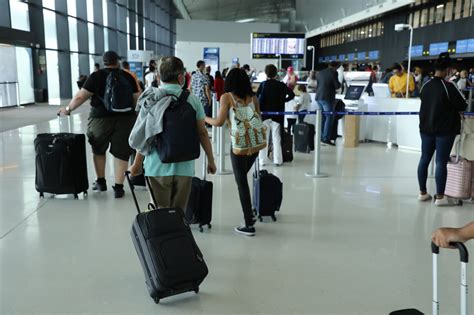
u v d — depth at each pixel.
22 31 16.03
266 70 6.87
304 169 6.82
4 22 15.49
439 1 19.27
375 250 3.68
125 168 5.05
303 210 4.75
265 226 4.23
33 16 17.25
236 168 3.90
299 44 15.45
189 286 2.73
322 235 4.01
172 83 2.98
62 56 18.88
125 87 4.84
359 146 9.16
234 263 3.38
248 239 3.89
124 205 4.79
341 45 31.05
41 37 17.61
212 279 3.12
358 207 4.88
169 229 2.73
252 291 2.95
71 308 2.71
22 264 3.31
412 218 4.53
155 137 2.93
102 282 3.04
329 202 5.06
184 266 2.68
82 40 19.89
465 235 1.59
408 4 19.70
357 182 6.02
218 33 34.31
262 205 4.32
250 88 3.85
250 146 3.80
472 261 3.42
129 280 3.08
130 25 25.97
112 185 5.62
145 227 2.71
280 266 3.35
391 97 9.57
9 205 4.76
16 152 7.68
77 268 3.25
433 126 4.80
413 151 8.52
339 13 28.50
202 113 3.07
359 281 3.12
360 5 24.81
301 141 8.31
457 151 5.32
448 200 5.10
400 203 5.05
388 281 3.12
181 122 2.88
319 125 6.26
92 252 3.54
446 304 2.81
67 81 19.14
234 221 4.37
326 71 9.02
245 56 32.19
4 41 14.73
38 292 2.89
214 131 8.85
